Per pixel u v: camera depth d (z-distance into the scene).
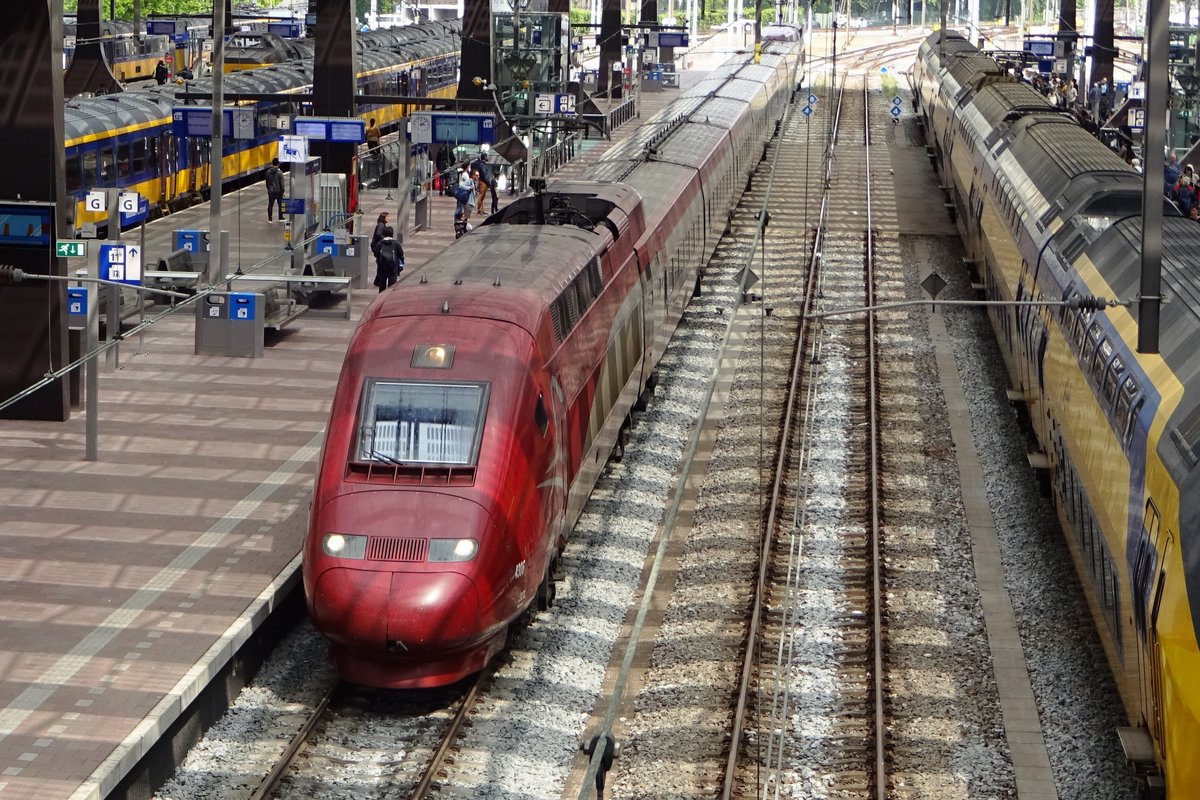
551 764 16.78
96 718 16.06
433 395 18.77
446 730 17.45
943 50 69.94
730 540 23.94
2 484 24.09
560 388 20.77
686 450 28.95
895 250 48.72
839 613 21.12
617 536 24.02
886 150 72.81
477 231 25.02
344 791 15.98
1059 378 23.27
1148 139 16.34
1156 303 16.69
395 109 69.69
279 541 21.83
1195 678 13.17
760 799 15.83
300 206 38.75
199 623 18.70
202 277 37.19
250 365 32.44
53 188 27.39
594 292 24.20
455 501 17.92
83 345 28.22
